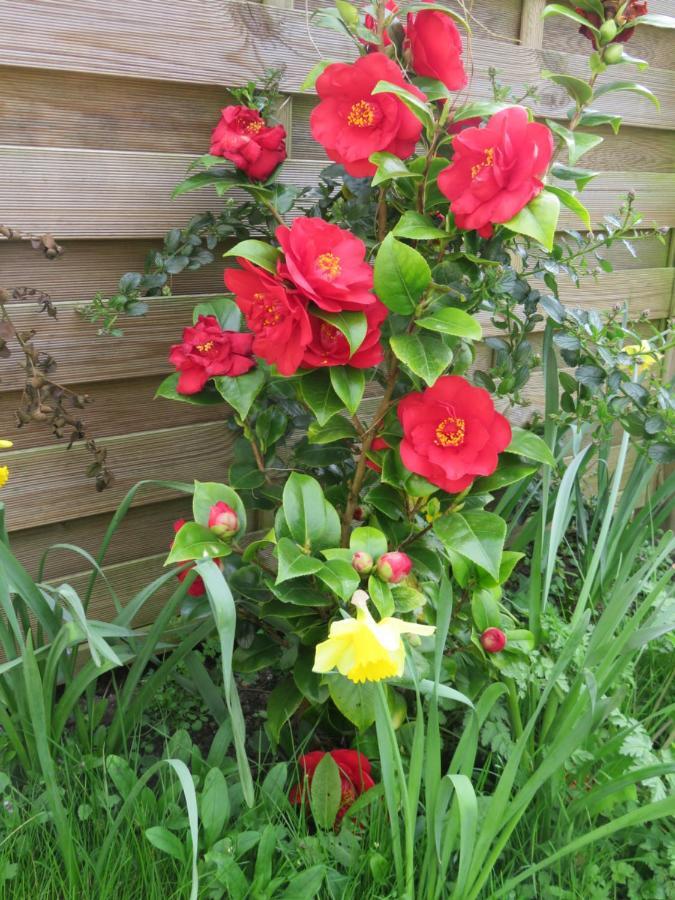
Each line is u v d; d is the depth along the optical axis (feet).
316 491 4.55
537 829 4.79
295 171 6.23
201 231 5.78
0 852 4.28
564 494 5.37
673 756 5.13
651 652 6.37
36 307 5.46
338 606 4.83
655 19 5.06
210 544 4.30
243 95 5.72
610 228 6.76
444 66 4.66
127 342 5.88
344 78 4.38
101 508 6.15
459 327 4.18
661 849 4.73
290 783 5.05
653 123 8.49
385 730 3.90
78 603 4.14
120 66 5.26
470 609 5.41
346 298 4.06
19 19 4.86
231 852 4.22
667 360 9.31
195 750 4.83
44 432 5.79
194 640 4.82
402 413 4.49
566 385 6.48
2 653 5.72
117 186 5.52
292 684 5.27
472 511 4.62
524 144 4.01
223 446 6.64
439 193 4.69
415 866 4.53
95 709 5.02
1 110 5.08
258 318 4.37
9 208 5.17
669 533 5.15
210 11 5.50
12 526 5.78
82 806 4.44
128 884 4.27
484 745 5.04
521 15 7.14
